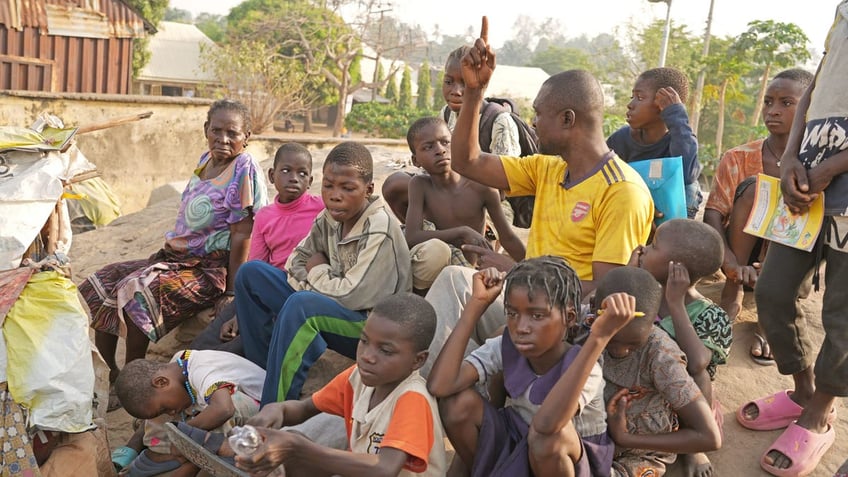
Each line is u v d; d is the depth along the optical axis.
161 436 3.72
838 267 3.32
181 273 4.65
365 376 2.98
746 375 3.95
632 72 49.31
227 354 3.84
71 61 17.62
